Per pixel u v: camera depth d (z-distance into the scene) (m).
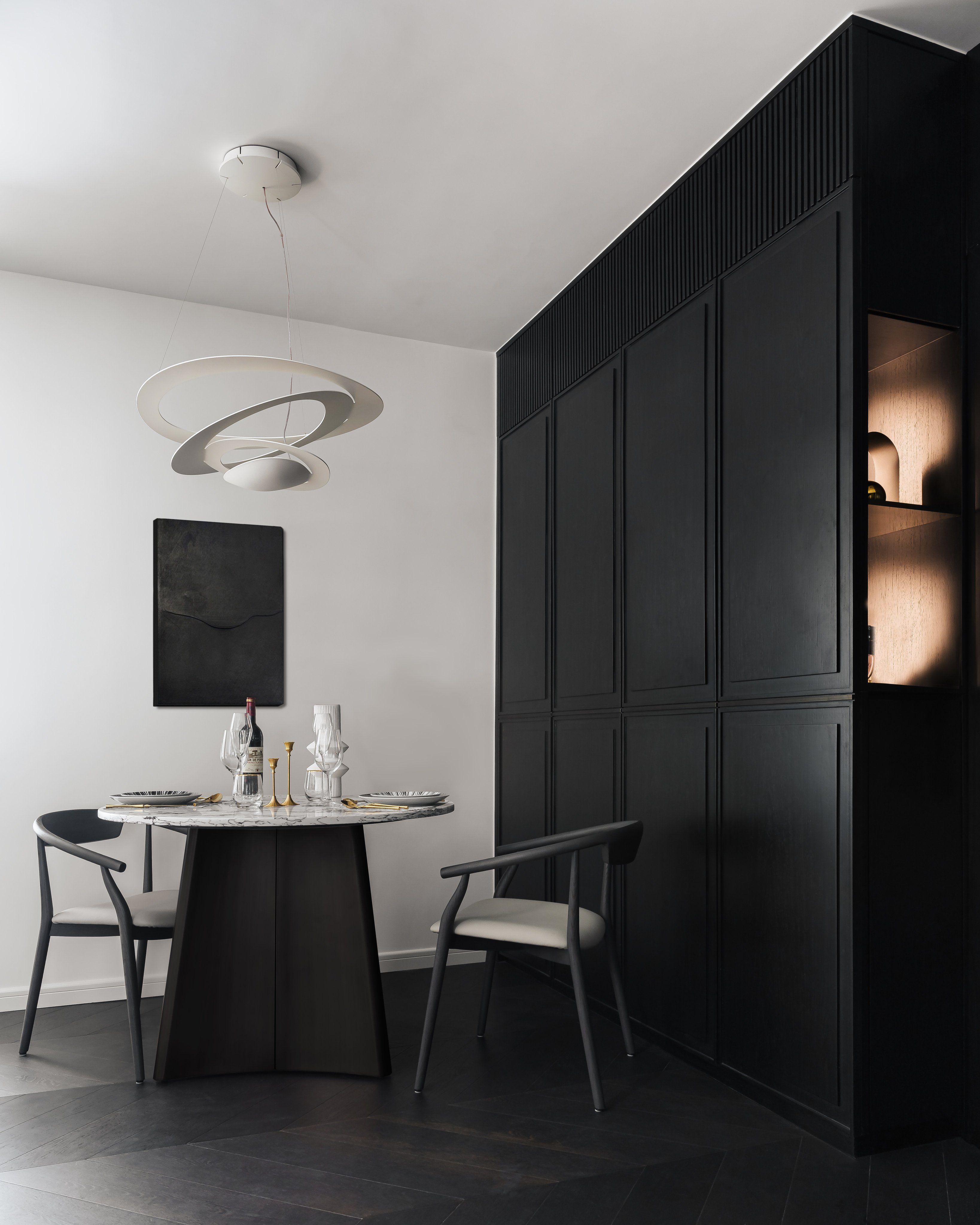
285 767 4.34
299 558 4.44
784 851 2.73
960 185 2.78
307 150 3.18
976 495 2.65
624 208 3.61
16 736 3.90
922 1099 2.52
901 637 2.78
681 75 2.84
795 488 2.76
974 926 2.59
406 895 4.50
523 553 4.58
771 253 2.91
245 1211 2.13
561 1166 2.35
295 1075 2.97
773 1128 2.59
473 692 4.74
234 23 2.59
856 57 2.62
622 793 3.63
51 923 3.22
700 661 3.18
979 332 2.69
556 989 4.06
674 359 3.41
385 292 4.27
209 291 4.25
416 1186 2.24
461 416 4.86
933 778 2.61
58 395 4.08
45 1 2.49
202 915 2.99
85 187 3.39
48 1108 2.71
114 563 4.10
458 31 2.63
